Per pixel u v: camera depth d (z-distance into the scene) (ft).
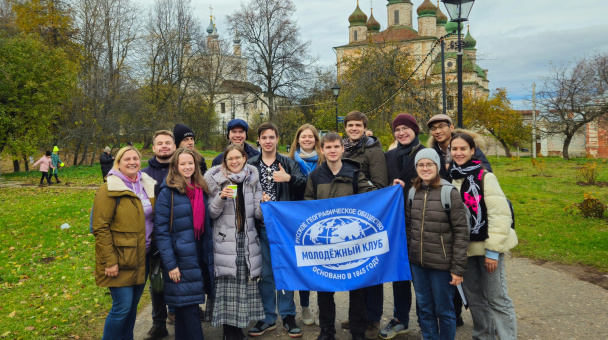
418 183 12.42
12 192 54.24
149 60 130.82
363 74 73.92
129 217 12.16
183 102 140.97
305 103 152.05
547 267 21.67
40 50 78.84
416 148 13.79
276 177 14.11
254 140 158.71
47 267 23.32
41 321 16.15
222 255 13.21
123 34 116.88
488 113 122.31
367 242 13.08
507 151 128.06
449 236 11.84
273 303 14.78
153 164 14.75
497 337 12.80
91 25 105.60
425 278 12.50
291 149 16.72
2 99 73.82
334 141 13.35
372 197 13.16
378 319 14.11
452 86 84.69
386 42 79.30
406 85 62.80
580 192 45.93
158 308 14.43
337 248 13.02
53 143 90.02
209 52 147.74
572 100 95.25
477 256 12.33
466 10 24.34
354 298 13.25
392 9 216.13
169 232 12.62
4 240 28.96
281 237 13.05
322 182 13.74
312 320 15.39
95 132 93.15
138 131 104.73
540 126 117.39
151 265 13.55
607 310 15.89
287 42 142.72
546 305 16.61
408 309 14.26
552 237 26.71
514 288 18.72
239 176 13.26
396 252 13.15
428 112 61.00
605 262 21.59
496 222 11.60
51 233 30.89
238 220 13.43
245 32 142.41
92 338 14.79
